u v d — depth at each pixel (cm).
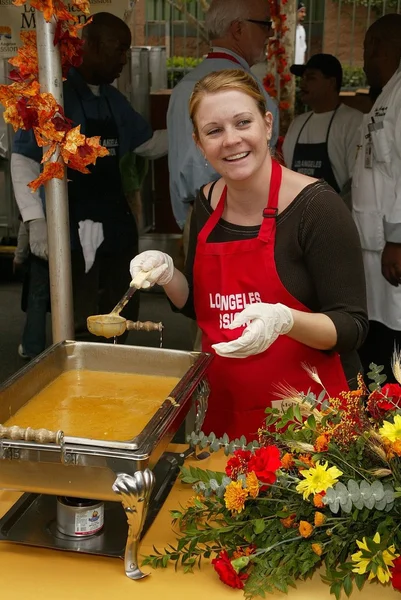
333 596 118
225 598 118
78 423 142
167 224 602
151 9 777
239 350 139
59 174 174
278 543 118
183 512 135
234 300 171
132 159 365
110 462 116
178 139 285
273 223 167
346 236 164
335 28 757
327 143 383
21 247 399
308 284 169
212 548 124
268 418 134
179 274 189
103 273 357
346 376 195
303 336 155
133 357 168
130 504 117
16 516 139
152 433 121
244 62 288
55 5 164
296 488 115
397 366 125
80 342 170
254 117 157
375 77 320
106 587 120
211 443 144
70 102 327
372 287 317
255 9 280
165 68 566
